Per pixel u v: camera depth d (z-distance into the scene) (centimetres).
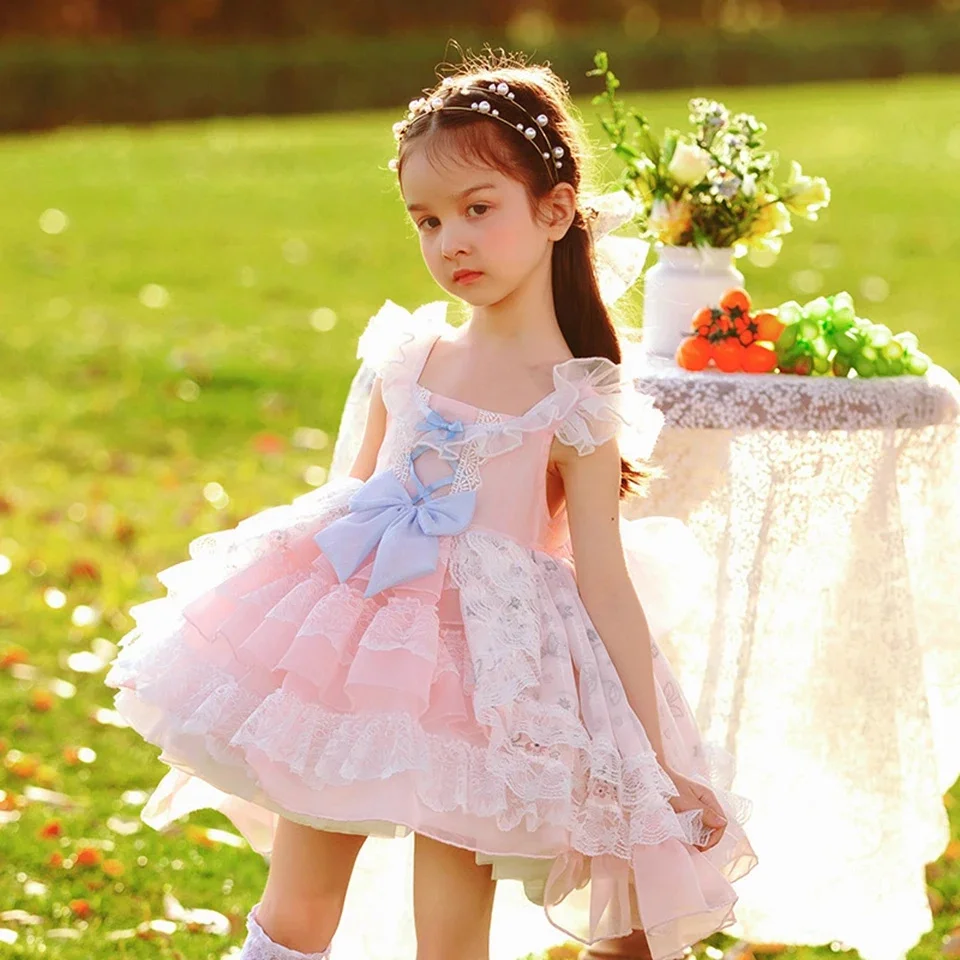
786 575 438
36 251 1538
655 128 2122
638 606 335
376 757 302
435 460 341
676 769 340
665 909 317
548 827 308
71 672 635
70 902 459
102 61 2714
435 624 319
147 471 945
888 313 1321
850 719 434
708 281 475
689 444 440
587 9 3619
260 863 490
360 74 2888
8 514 848
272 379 1130
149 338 1243
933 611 450
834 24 3575
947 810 530
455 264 333
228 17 3331
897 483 438
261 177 1931
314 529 340
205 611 329
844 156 1998
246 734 306
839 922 437
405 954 405
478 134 330
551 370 345
